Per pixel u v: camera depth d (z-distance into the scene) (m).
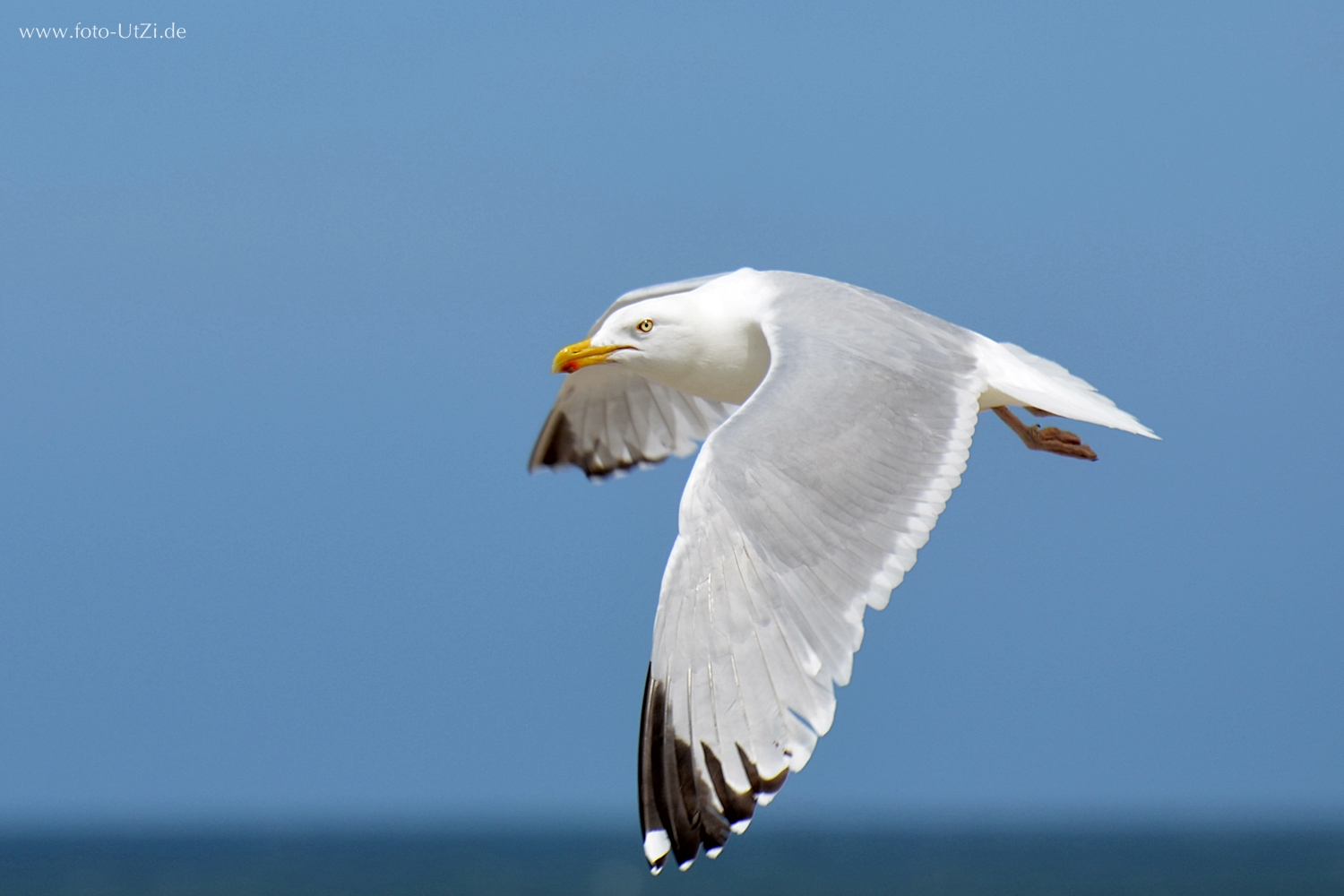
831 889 122.25
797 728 8.08
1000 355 11.01
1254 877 138.25
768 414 9.16
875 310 10.76
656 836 8.16
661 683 8.37
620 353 12.31
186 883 132.75
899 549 8.80
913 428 9.55
